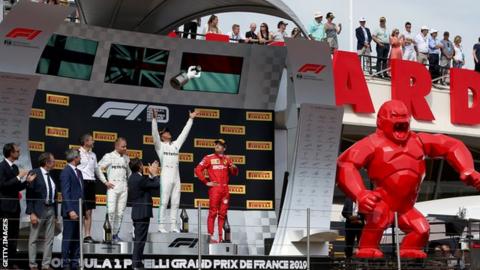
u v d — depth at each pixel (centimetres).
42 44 2991
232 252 3234
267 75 3612
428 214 4003
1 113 2950
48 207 2780
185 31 4453
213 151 3553
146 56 3497
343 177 3281
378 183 3309
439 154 3409
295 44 3284
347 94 5209
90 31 3419
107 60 3447
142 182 2966
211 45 3566
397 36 5572
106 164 3158
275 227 3553
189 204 3509
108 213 3133
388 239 3988
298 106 3306
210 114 3566
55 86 3369
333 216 5331
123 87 3472
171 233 3180
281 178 3594
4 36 2955
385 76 5575
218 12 3672
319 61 3316
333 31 5178
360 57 5484
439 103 5616
